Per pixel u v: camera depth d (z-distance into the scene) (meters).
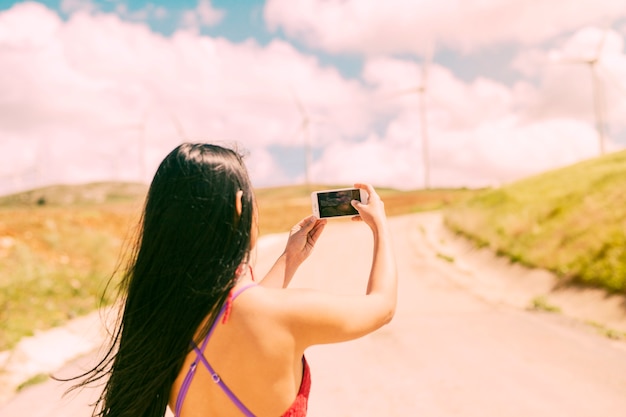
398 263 20.19
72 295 12.16
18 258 13.80
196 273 1.22
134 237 1.41
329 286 15.44
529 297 12.91
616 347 7.68
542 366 6.80
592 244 13.63
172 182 1.27
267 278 1.62
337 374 6.73
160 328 1.22
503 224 22.03
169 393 1.29
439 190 109.56
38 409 5.61
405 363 7.12
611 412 5.20
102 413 1.35
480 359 7.20
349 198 1.63
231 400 1.18
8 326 9.16
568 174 33.00
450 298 13.11
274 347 1.17
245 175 1.34
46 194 191.00
